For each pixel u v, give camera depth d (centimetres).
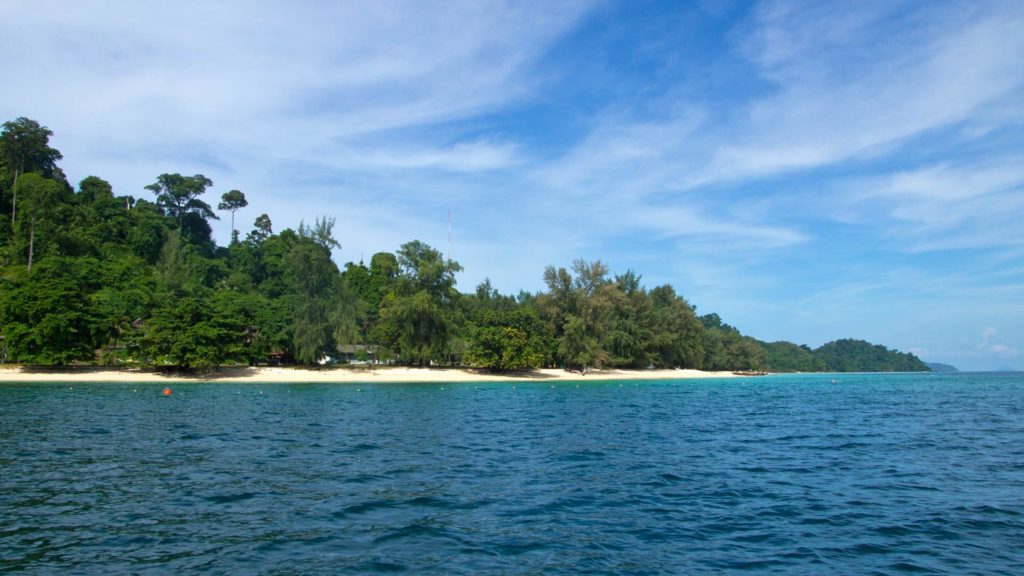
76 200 13038
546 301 10906
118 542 1130
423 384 8219
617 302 12031
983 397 6662
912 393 7612
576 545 1155
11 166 12231
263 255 14850
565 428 3203
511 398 5769
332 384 7856
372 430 2983
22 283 7275
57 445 2306
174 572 973
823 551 1133
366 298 13200
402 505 1448
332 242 8812
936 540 1207
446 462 2067
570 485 1714
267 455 2159
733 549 1143
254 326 8500
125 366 7669
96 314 7225
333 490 1599
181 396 5281
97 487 1595
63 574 956
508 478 1803
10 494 1501
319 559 1048
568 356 10500
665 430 3161
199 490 1578
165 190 15538
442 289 9531
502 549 1123
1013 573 1018
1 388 5753
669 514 1402
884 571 1025
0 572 959
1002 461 2186
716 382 11275
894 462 2158
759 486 1723
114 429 2817
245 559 1042
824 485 1744
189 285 9388
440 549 1115
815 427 3362
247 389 6531
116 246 11838
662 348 13325
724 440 2759
